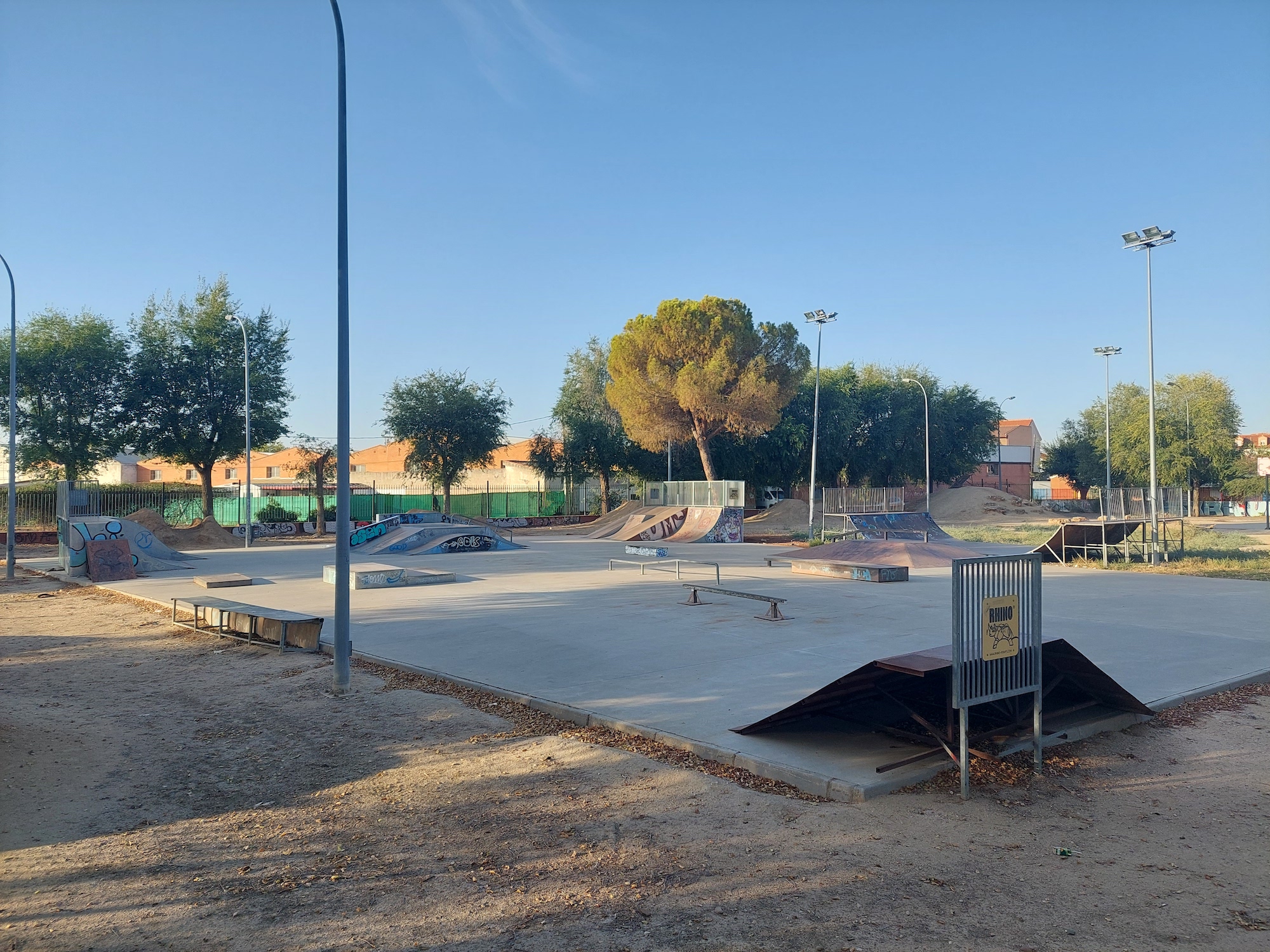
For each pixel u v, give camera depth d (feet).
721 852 14.35
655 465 156.56
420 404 135.54
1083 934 11.50
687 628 36.17
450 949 11.36
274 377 126.00
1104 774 18.22
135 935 11.93
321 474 124.98
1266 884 13.04
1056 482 271.69
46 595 55.42
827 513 100.83
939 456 194.39
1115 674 27.20
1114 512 79.20
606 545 97.55
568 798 17.10
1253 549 82.53
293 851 14.88
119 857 14.70
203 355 118.93
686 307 131.13
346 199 28.84
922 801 16.62
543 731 21.97
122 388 116.98
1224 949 11.05
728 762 18.95
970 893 12.75
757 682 26.07
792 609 41.73
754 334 130.72
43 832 15.88
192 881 13.73
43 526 113.80
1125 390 207.00
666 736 20.54
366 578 52.60
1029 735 20.20
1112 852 14.25
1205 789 17.38
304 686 27.76
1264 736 21.12
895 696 20.51
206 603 38.60
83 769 19.65
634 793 17.28
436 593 49.44
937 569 62.54
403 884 13.43
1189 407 177.37
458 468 138.51
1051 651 20.12
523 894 12.98
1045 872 13.48
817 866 13.73
